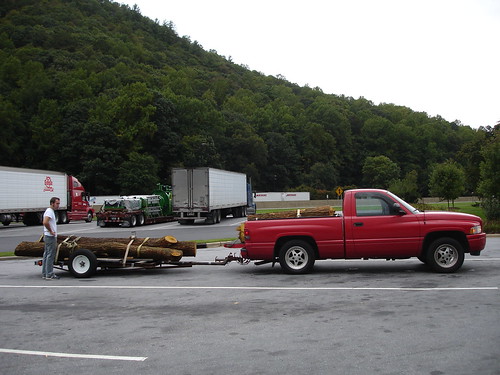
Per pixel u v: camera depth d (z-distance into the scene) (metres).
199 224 33.62
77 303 8.50
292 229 10.89
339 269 11.59
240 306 7.85
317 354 5.34
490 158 24.16
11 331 6.68
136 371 4.97
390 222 10.61
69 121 80.19
